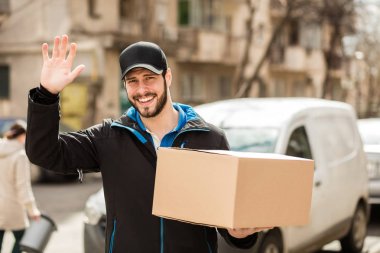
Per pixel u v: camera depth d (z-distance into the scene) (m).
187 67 28.77
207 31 28.61
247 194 2.71
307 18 26.36
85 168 3.09
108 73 23.58
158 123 3.10
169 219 2.97
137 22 24.97
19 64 24.14
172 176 2.84
